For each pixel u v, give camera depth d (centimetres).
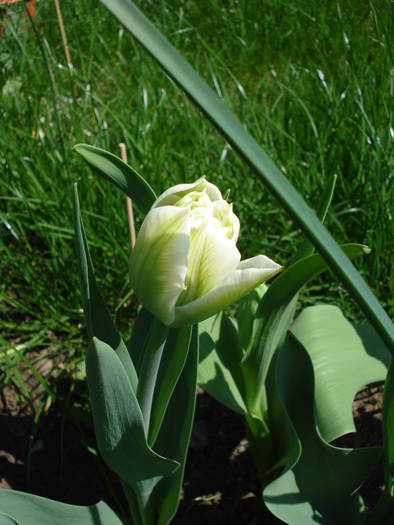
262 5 145
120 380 36
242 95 97
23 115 96
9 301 70
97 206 80
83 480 57
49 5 135
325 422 50
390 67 86
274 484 45
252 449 56
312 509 46
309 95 104
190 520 55
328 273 76
